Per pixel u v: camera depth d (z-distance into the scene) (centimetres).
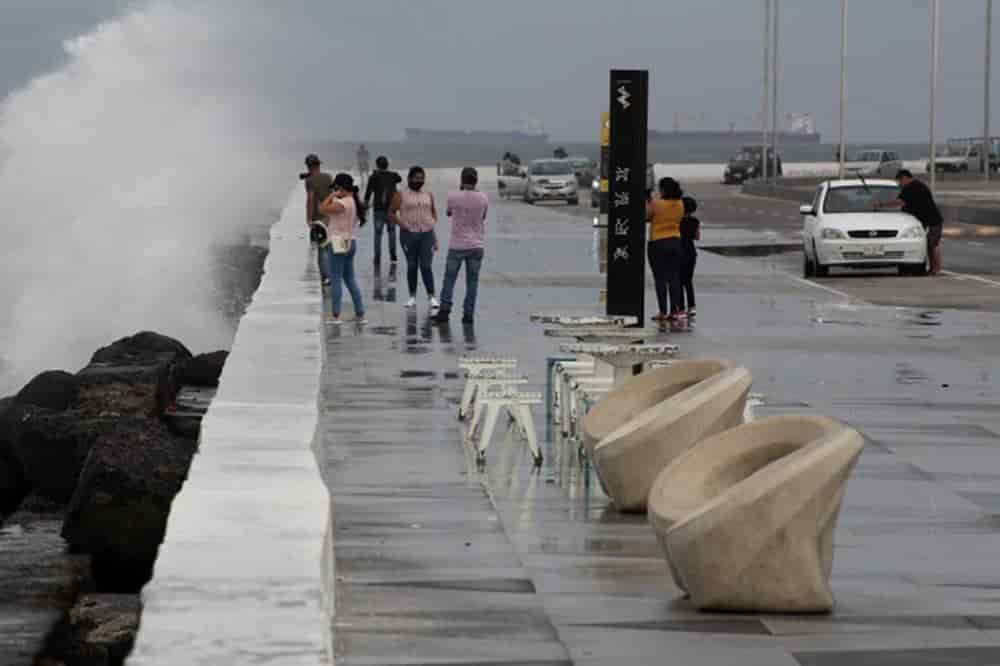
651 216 5884
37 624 2570
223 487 1656
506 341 5197
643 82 4516
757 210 15500
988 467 3106
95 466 3086
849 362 4809
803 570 2003
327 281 6756
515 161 18375
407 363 4659
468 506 2709
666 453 2605
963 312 6366
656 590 2144
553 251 9450
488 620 1992
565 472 3016
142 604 1241
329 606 1738
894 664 1814
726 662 1817
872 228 7975
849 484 2923
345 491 2838
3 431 4231
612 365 3312
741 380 2622
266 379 2719
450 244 5756
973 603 2084
